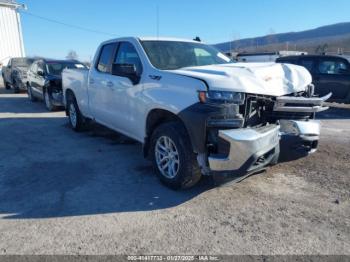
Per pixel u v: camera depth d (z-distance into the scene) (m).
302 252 2.95
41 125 8.48
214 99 3.65
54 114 10.19
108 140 6.86
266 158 3.96
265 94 3.82
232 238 3.17
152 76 4.46
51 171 5.00
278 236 3.20
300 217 3.55
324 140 6.74
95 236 3.23
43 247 3.06
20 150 6.14
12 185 4.47
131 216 3.62
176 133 3.99
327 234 3.23
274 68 4.20
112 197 4.09
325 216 3.57
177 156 4.11
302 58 12.21
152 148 4.48
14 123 8.73
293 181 4.52
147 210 3.75
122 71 4.63
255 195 4.09
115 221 3.51
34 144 6.57
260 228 3.35
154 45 5.05
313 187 4.32
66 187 4.39
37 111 10.81
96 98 6.22
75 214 3.67
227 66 4.39
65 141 6.79
